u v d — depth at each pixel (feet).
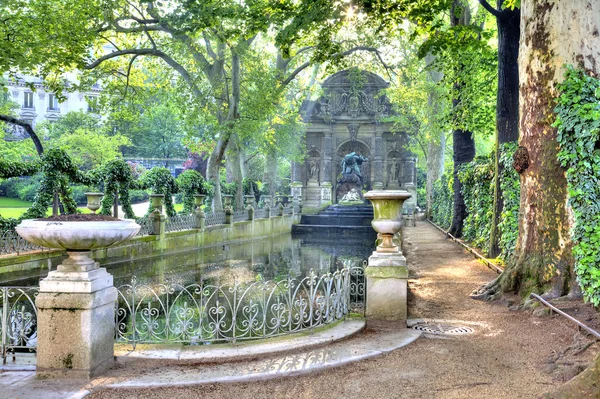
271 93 87.66
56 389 15.76
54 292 16.78
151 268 56.95
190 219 77.46
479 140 171.94
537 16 27.91
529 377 16.21
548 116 27.50
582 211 25.32
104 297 17.56
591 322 21.84
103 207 67.10
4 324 18.94
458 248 58.34
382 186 157.28
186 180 84.28
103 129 152.56
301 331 22.33
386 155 159.53
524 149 28.78
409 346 20.31
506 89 45.78
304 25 43.73
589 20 26.58
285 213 118.73
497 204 46.06
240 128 82.69
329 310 25.40
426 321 24.61
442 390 15.34
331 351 19.61
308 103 156.46
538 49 27.86
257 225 101.35
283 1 49.24
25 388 15.83
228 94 86.43
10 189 160.04
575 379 12.67
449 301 29.32
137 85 97.14
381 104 157.38
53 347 16.74
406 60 112.57
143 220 67.97
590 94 25.84
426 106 110.22
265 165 153.38
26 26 61.16
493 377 16.34
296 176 158.30
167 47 91.97
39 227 15.93
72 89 83.97
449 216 87.86
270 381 16.78
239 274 53.67
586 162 25.49
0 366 18.43
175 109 112.57
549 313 24.38
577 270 25.20
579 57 26.66
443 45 50.90
